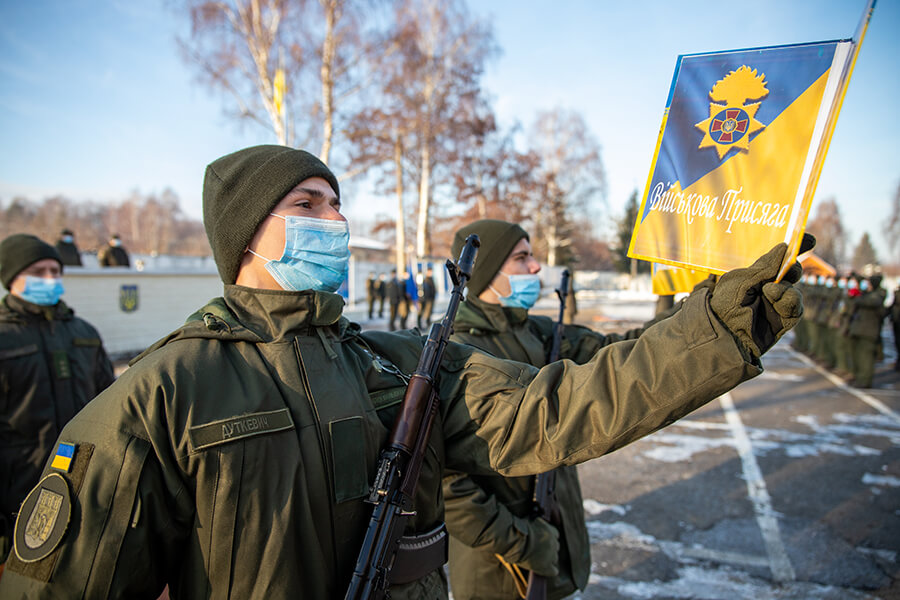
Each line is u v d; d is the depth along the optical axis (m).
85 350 2.95
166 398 0.95
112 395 0.97
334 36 14.38
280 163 1.16
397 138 19.75
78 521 0.89
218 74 13.83
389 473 1.08
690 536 3.43
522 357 2.12
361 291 23.41
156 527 0.93
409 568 1.14
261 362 1.06
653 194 1.20
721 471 4.54
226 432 0.95
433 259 23.58
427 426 1.18
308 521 0.98
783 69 1.07
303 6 13.88
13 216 58.00
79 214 60.84
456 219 32.91
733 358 0.94
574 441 1.10
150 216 55.12
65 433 0.97
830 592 2.83
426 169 21.72
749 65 1.11
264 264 1.18
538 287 2.29
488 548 1.75
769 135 1.07
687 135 1.17
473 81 20.48
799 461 4.77
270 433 0.98
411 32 15.61
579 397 1.11
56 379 2.75
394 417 1.21
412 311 20.00
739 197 1.09
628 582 2.94
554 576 1.88
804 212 0.99
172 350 1.02
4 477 2.54
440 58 19.53
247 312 1.13
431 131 20.34
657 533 3.48
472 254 1.39
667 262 1.17
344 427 1.06
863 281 9.21
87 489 0.91
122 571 0.89
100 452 0.92
